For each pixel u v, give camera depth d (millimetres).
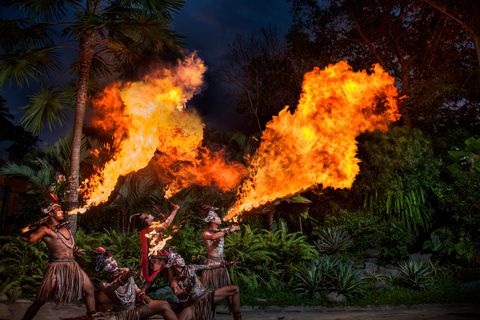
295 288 7523
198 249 8109
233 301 4797
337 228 11656
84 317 5188
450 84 16547
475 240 10109
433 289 8070
